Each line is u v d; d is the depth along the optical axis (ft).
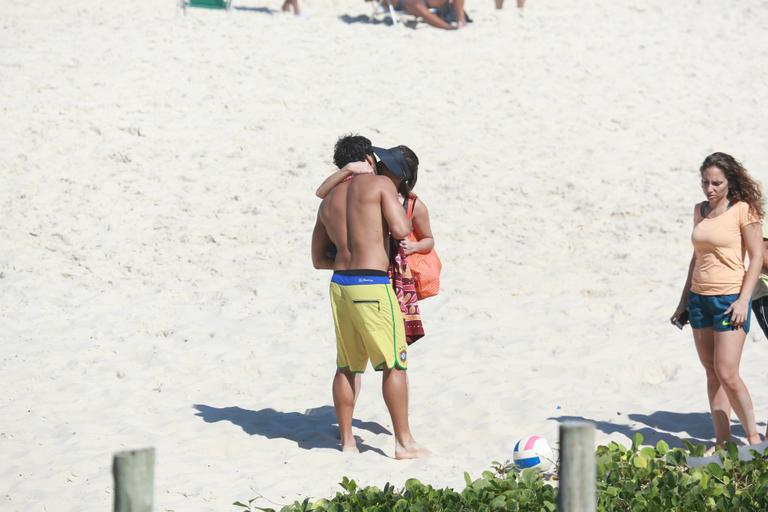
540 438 72.43
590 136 173.06
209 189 151.84
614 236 140.05
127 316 117.60
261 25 220.43
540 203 150.30
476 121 176.76
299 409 92.43
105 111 171.22
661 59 207.92
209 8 231.91
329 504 59.62
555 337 109.29
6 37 207.31
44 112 169.58
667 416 87.04
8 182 149.18
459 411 89.20
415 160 80.43
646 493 59.11
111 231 139.64
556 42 215.31
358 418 89.61
